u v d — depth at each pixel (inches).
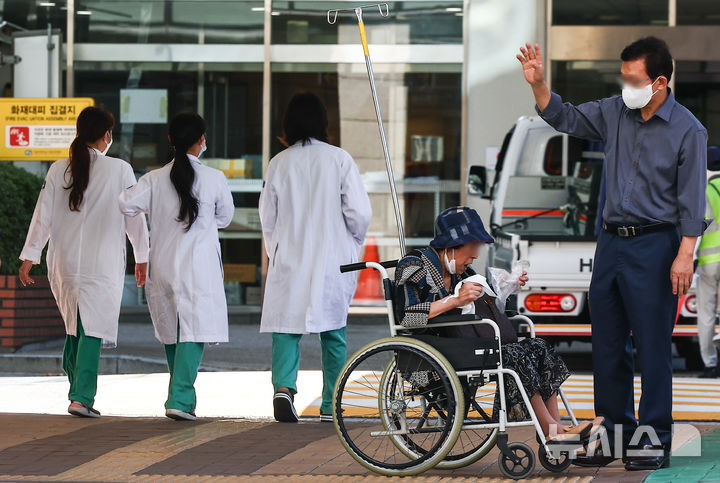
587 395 757.9
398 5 1284.4
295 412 621.0
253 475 467.2
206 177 639.1
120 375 894.4
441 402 463.5
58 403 755.4
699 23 1248.8
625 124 481.7
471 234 466.9
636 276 475.8
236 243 1296.8
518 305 860.0
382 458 482.3
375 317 1268.5
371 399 617.0
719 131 1534.2
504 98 1268.5
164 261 631.2
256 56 1300.4
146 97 1307.8
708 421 649.6
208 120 1304.1
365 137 1289.4
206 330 631.8
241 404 737.6
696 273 853.2
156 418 639.8
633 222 477.1
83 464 493.0
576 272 855.7
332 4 1291.8
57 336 1018.1
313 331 613.9
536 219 1003.9
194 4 1302.9
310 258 622.5
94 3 1309.1
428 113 1283.2
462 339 458.3
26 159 1149.7
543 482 446.0
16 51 1253.7
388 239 1283.2
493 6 1270.9
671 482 436.8
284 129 639.8
